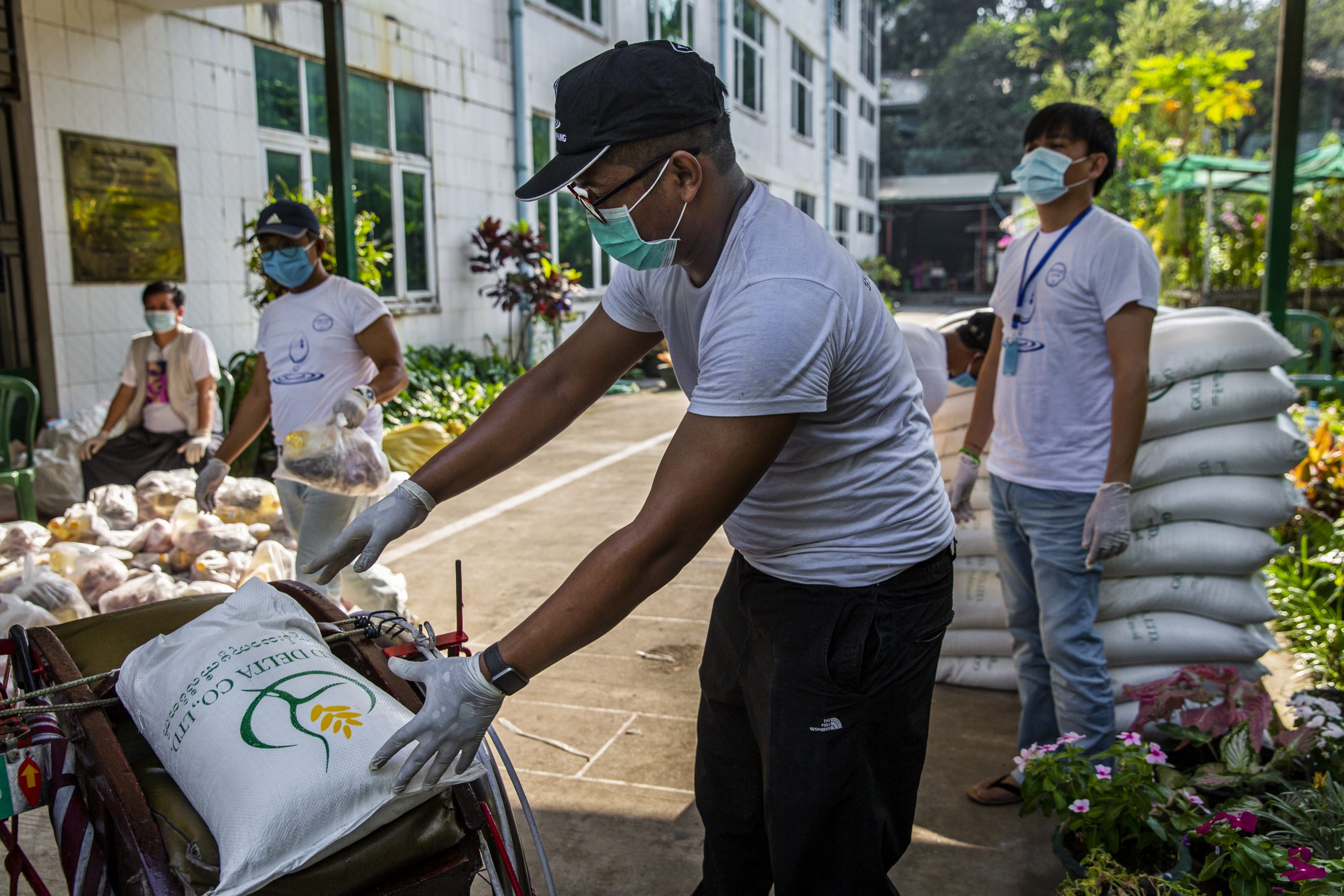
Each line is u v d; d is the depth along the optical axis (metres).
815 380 1.49
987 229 37.03
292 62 8.42
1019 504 2.76
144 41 6.94
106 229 6.73
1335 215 10.73
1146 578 3.09
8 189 6.11
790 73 20.81
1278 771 2.64
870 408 1.66
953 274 39.56
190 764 1.43
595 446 8.53
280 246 3.35
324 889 1.37
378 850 1.40
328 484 3.21
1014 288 2.78
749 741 1.99
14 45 6.05
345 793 1.37
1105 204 13.98
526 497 6.62
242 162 7.87
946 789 2.96
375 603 3.69
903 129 39.47
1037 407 2.71
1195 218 12.21
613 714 3.45
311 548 3.39
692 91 1.49
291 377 3.41
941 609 1.82
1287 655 3.88
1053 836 2.50
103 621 1.87
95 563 3.85
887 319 1.70
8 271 6.16
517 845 1.72
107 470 5.50
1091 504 2.65
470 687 1.39
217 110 7.59
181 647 1.64
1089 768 2.42
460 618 1.87
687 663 3.89
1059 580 2.70
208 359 5.60
